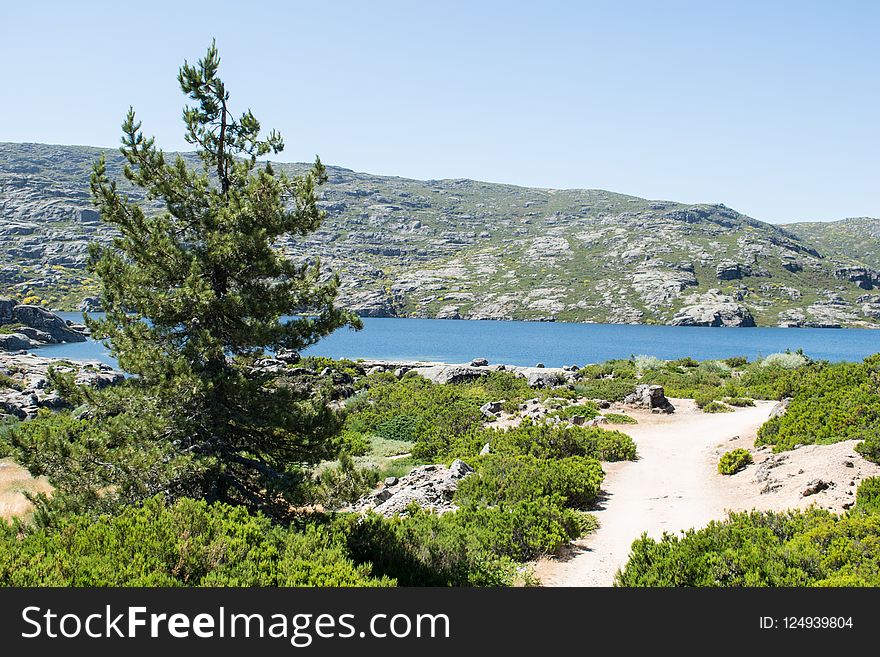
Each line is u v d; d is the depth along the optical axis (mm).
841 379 24094
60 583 6727
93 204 12406
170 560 7645
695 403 35500
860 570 8555
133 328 11922
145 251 12062
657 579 9547
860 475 14797
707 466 21000
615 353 109250
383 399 36531
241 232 12375
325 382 13852
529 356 102562
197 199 12961
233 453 12672
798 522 10820
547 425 23578
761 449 21422
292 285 13156
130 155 12594
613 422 30484
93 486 11445
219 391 12203
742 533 10391
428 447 25766
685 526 14117
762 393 38156
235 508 9930
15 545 8062
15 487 19781
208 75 13180
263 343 12289
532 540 12484
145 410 12109
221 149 13406
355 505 18156
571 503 16594
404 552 11023
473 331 171125
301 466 13391
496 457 19438
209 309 11977
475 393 39531
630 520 15039
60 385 12180
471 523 13734
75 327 120062
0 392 38906
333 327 13133
